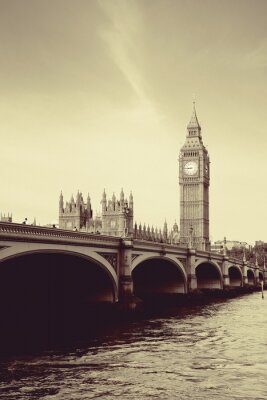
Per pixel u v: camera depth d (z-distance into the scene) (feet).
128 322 251.39
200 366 150.71
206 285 504.43
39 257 217.36
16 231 182.09
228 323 249.34
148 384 130.72
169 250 343.46
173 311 316.81
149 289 395.34
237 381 134.21
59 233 207.72
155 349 175.94
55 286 265.13
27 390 124.16
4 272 228.02
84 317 258.57
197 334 210.79
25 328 217.56
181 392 124.16
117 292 264.72
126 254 268.21
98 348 176.55
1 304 239.30
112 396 120.47
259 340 195.83
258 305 368.27
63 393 122.21
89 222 654.94
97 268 253.03
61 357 160.66
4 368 145.28
